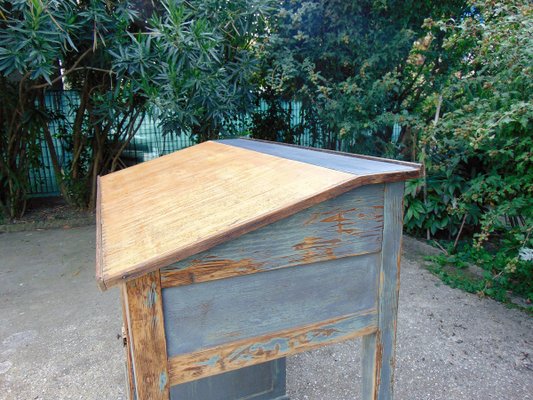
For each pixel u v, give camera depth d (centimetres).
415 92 416
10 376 188
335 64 416
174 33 298
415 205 352
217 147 194
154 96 316
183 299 86
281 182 103
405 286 283
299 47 421
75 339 220
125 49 321
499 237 357
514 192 256
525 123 216
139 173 173
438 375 186
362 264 104
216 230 84
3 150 446
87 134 476
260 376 160
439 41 388
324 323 103
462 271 303
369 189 101
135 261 80
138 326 83
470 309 249
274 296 96
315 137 486
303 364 198
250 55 377
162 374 87
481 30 255
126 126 471
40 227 439
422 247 349
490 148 266
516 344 210
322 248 98
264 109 506
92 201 479
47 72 279
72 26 284
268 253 92
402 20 381
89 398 174
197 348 90
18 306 260
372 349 113
